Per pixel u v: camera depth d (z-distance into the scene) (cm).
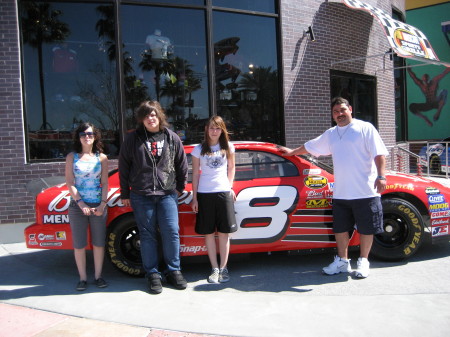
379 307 355
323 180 462
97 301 383
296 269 472
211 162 416
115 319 342
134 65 707
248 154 467
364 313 344
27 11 648
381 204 438
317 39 859
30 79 650
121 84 687
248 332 315
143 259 408
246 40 788
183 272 474
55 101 663
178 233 419
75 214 408
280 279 439
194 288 417
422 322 326
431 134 1548
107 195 421
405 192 469
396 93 1251
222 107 771
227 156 422
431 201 473
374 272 449
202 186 418
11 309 369
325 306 361
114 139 692
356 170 416
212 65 748
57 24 664
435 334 307
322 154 449
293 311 352
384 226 471
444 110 1510
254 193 448
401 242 475
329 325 324
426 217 497
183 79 739
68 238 435
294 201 451
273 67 812
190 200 447
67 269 493
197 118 751
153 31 716
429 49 888
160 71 724
